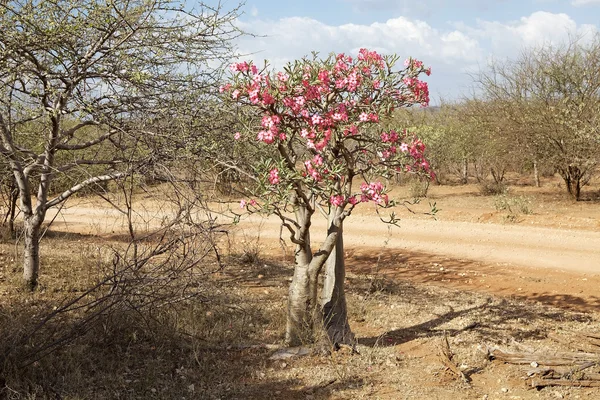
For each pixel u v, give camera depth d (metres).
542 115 16.16
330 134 4.72
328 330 5.69
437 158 20.83
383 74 4.78
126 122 5.98
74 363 4.93
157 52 5.74
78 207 15.61
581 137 14.95
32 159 6.61
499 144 17.50
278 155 6.00
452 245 11.06
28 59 5.61
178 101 5.93
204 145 5.77
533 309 7.16
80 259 8.40
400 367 5.30
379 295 7.71
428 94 4.84
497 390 4.89
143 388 4.68
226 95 5.64
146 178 5.70
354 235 12.15
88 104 5.55
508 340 6.05
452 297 7.70
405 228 12.81
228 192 6.27
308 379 4.96
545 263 9.59
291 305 5.60
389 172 4.95
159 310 5.88
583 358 5.34
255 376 5.02
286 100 4.66
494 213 13.93
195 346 5.50
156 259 7.52
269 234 11.91
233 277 8.24
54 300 6.51
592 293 7.89
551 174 22.98
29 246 6.96
